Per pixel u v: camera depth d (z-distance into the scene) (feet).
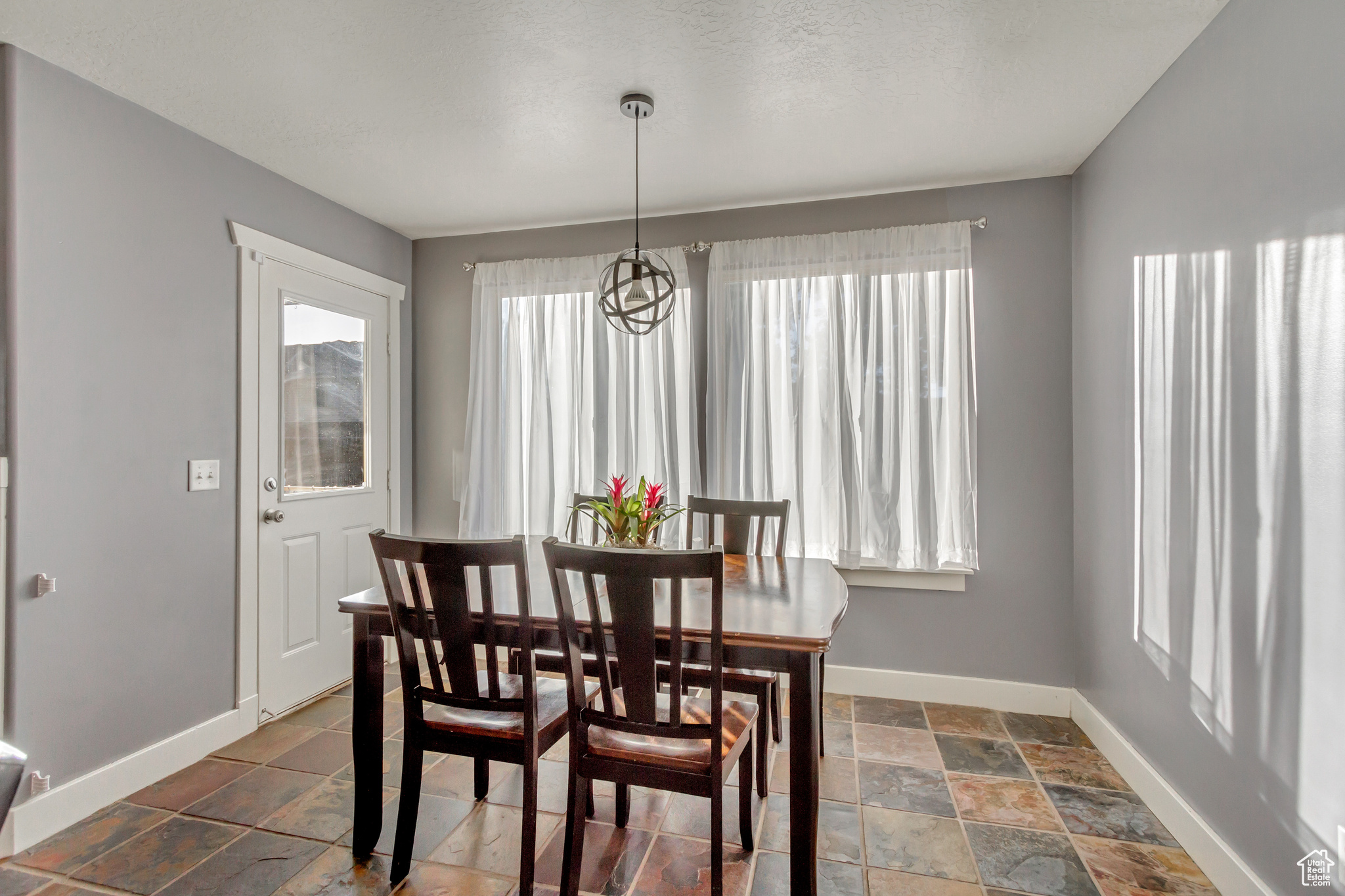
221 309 8.27
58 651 6.40
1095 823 6.46
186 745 7.67
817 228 10.12
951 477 9.43
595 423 10.84
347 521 10.48
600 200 10.13
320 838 6.17
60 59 6.35
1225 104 5.55
